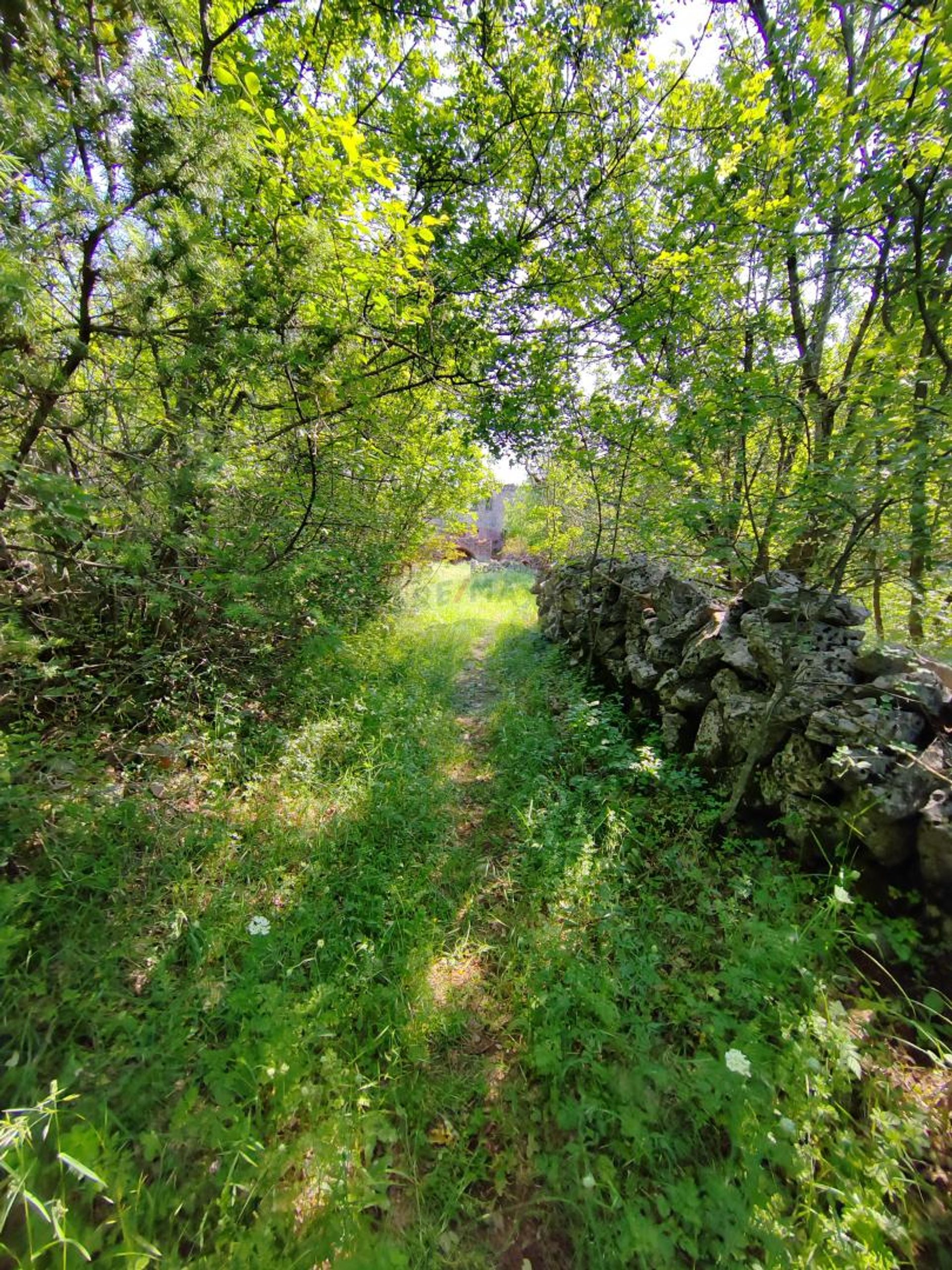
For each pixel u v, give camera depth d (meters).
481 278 4.12
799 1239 1.25
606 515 6.20
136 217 2.31
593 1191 1.35
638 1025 1.74
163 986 1.77
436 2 3.51
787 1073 1.54
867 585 3.27
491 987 2.07
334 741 3.64
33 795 2.20
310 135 2.93
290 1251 1.21
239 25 3.21
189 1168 1.34
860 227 3.08
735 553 3.47
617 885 2.45
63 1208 1.11
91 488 2.84
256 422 3.84
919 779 2.09
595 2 3.43
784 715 2.57
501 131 4.00
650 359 4.05
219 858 2.43
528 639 7.78
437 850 2.79
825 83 3.29
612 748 3.60
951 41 2.24
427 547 10.00
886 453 2.37
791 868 2.40
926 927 1.98
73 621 3.20
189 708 3.49
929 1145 1.42
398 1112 1.55
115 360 2.72
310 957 2.01
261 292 2.87
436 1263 1.27
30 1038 1.54
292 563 3.74
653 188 4.23
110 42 2.21
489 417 4.41
